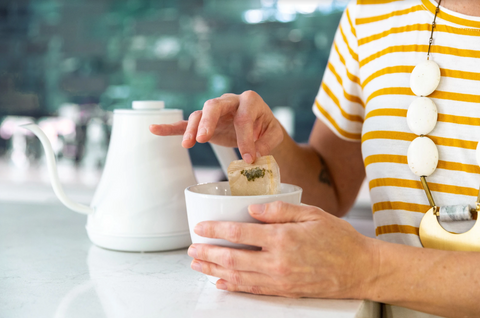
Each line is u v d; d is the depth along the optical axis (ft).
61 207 3.47
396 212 2.60
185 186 2.59
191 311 2.00
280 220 2.05
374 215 2.71
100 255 2.54
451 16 2.54
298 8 8.27
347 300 2.09
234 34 8.61
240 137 2.31
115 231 2.53
